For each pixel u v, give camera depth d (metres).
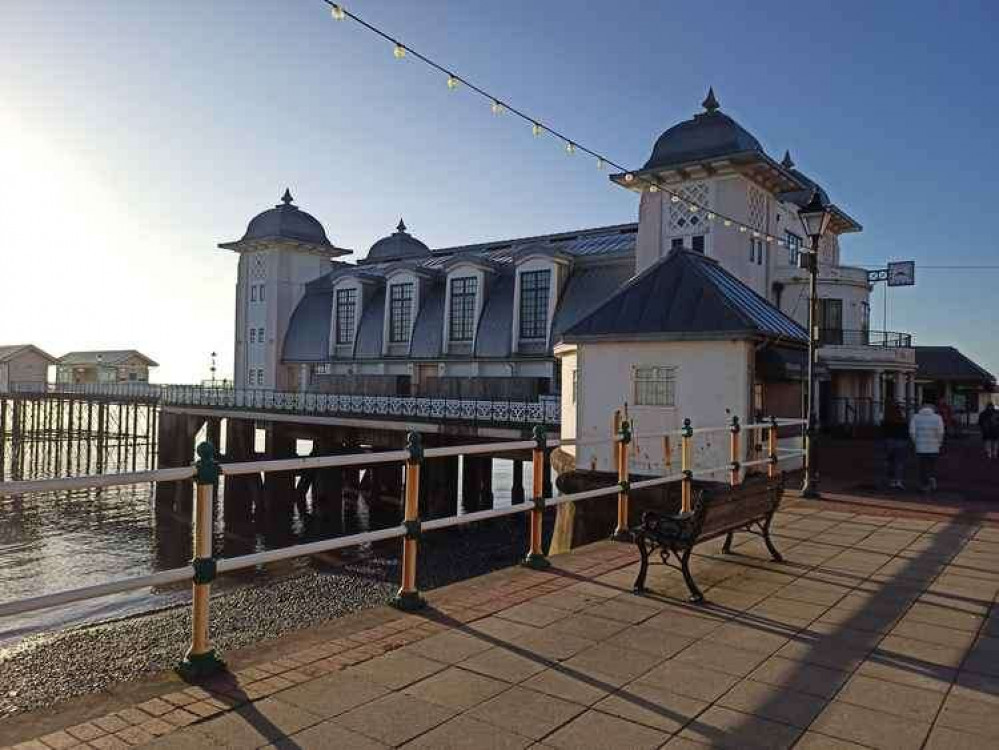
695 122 30.80
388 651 5.09
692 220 30.53
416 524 6.14
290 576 20.11
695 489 14.11
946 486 15.16
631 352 16.17
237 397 41.62
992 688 4.59
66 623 15.69
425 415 31.09
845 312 33.88
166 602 17.25
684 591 6.71
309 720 4.00
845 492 13.84
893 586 6.97
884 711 4.24
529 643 5.28
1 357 77.19
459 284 38.84
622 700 4.33
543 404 27.44
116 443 63.38
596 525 14.88
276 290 49.16
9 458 59.00
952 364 51.53
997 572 7.54
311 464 5.36
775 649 5.23
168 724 3.94
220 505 35.09
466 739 3.81
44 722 3.97
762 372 15.32
